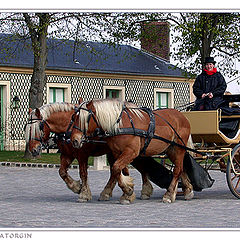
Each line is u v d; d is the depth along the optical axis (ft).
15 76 111.14
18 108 110.93
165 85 131.23
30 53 115.14
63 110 39.45
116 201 40.68
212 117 41.86
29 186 52.85
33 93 83.41
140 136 38.19
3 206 37.76
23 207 37.17
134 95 126.72
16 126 110.93
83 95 119.75
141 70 127.85
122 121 37.68
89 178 60.44
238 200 41.63
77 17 83.41
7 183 55.72
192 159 41.39
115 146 37.81
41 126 38.86
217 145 44.75
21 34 84.38
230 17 88.28
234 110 43.01
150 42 97.40
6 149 109.40
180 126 41.16
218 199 42.32
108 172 68.64
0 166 78.18
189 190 41.88
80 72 118.21
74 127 37.32
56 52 119.03
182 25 85.30
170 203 39.55
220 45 91.30
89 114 37.24
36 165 78.38
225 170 42.91
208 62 44.96
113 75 123.85
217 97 44.14
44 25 79.46
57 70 116.16
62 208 36.58
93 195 45.11
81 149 39.81
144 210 35.68
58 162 80.79
